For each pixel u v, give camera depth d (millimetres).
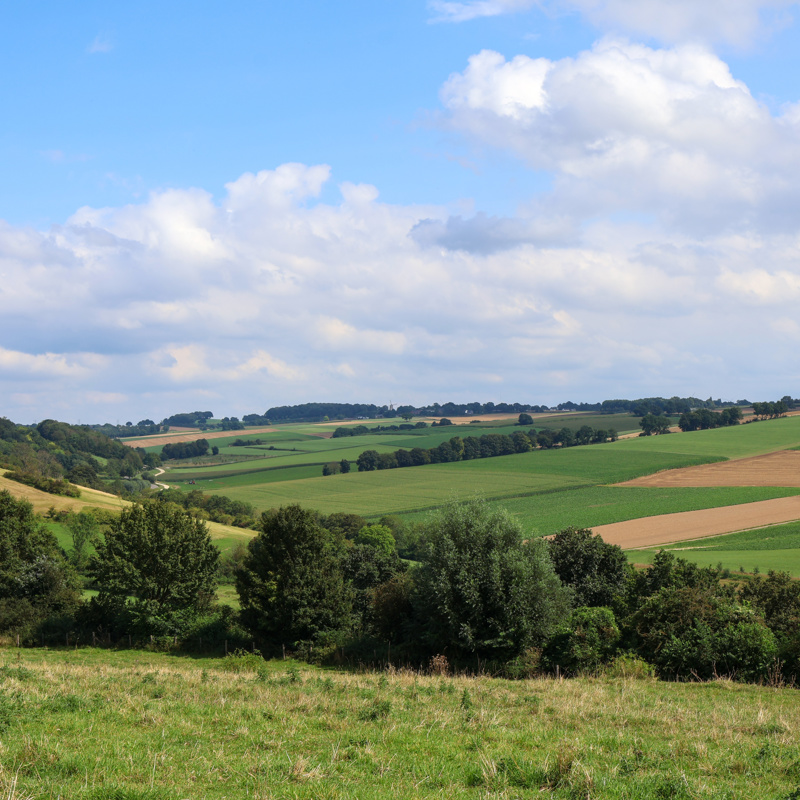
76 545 79812
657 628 30391
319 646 43438
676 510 117938
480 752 12234
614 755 12289
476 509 39250
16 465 141375
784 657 27469
